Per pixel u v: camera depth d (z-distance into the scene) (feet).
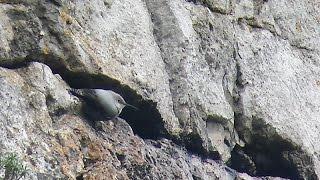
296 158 53.57
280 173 53.83
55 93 41.01
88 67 42.52
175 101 47.09
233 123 50.70
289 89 54.60
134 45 45.55
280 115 53.06
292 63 56.08
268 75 53.62
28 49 40.75
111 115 43.16
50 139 39.60
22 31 40.78
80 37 42.70
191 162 47.55
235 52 52.26
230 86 51.11
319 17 60.23
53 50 41.47
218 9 52.01
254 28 54.75
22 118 38.70
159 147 46.21
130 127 45.03
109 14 44.91
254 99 51.98
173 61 47.70
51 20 41.70
